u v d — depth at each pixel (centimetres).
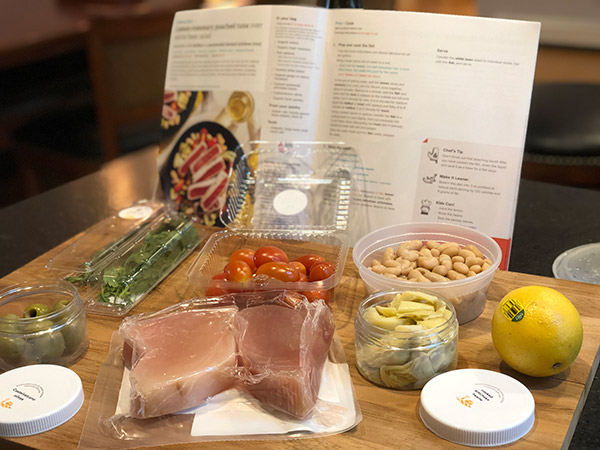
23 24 103
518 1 122
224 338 35
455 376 34
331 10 49
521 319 34
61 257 46
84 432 33
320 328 36
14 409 33
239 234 47
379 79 47
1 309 39
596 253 47
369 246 44
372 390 35
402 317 35
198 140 53
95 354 39
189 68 54
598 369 39
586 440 33
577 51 120
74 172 104
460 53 46
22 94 109
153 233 48
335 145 49
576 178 79
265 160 51
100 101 100
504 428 30
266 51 50
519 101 45
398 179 48
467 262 41
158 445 32
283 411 33
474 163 46
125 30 98
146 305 43
